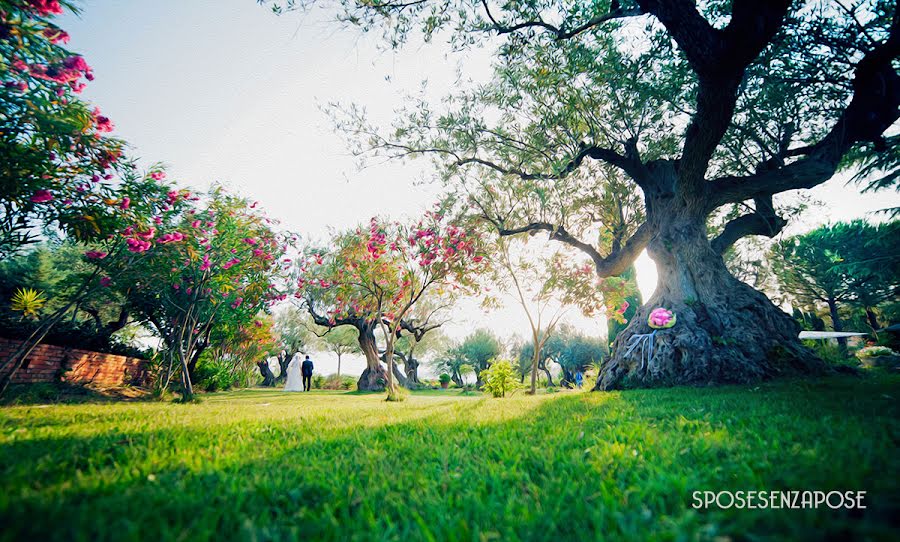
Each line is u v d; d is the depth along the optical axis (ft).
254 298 43.21
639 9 27.55
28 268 63.16
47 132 19.72
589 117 36.35
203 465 8.52
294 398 44.14
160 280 38.04
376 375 88.48
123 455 9.45
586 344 157.99
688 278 34.63
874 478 5.91
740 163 40.34
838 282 101.19
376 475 7.77
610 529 5.04
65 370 37.96
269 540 4.96
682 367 30.99
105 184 24.50
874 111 32.12
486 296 53.98
